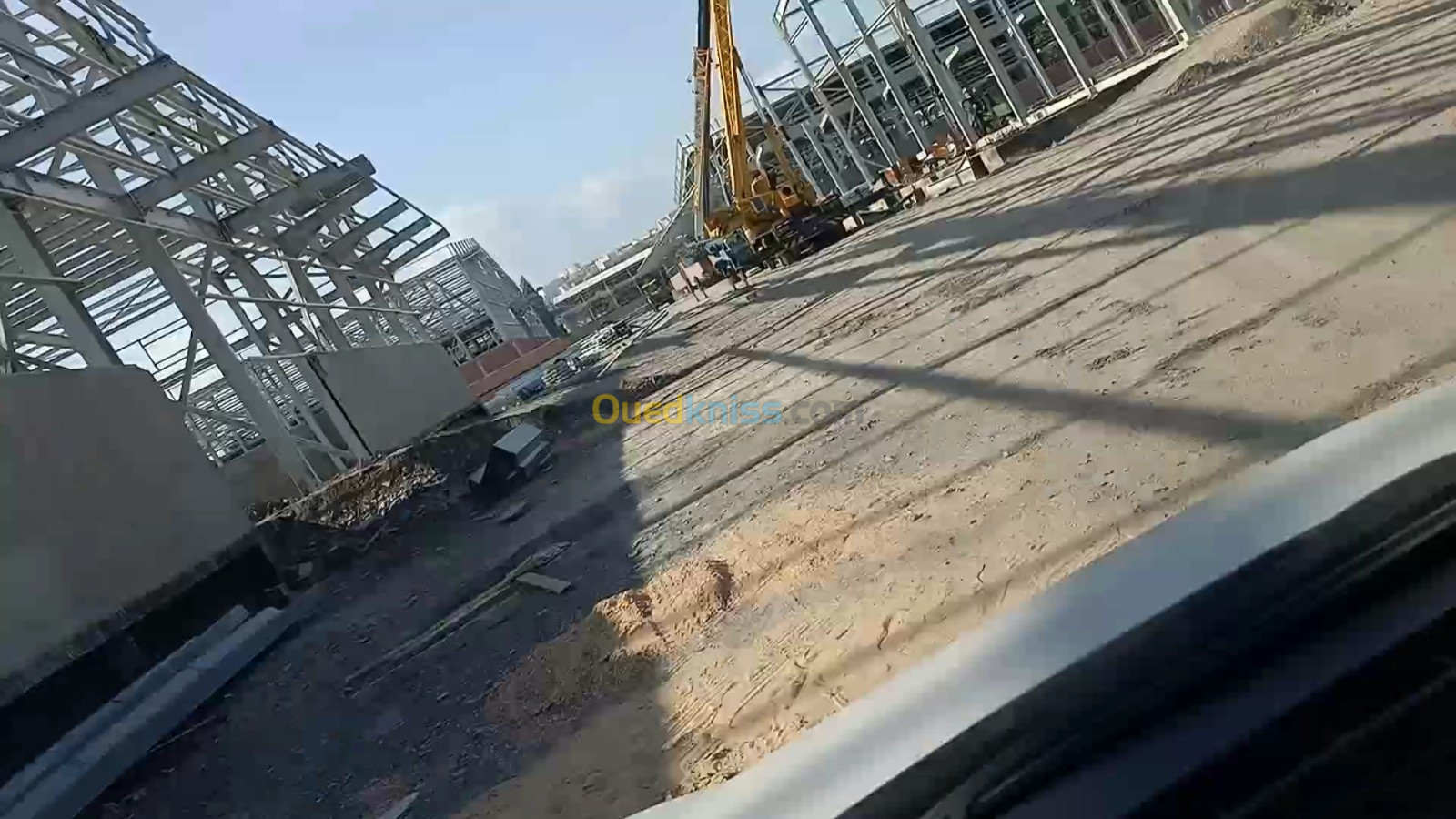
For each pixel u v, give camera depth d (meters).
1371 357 4.00
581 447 11.44
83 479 7.09
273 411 11.55
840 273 18.47
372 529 9.71
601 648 4.67
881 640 3.52
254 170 14.11
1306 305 4.88
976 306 8.73
